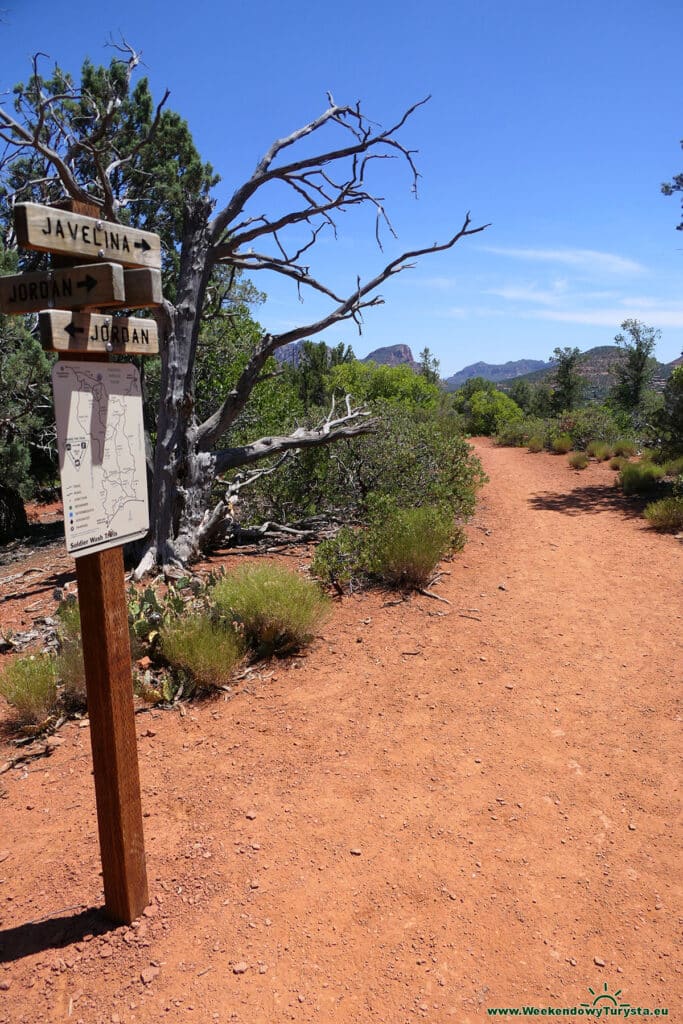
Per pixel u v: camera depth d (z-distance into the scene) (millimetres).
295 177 9336
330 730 4566
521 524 10977
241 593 5820
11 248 13883
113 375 2682
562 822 3631
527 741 4414
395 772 4090
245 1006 2572
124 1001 2602
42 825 3709
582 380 53281
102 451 2631
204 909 3047
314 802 3811
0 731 4816
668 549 8930
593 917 2996
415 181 9477
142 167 15883
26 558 11273
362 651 5797
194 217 8938
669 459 15844
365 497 10523
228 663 5188
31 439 14461
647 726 4555
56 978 2711
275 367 13125
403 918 2994
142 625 5566
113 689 2742
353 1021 2510
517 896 3119
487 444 29688
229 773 4094
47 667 5082
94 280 2459
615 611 6648
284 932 2916
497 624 6344
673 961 2764
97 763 2822
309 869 3293
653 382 33438
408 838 3508
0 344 12578
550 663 5523
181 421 8734
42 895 3174
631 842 3473
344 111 9383
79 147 8617
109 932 2926
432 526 7738
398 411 12008
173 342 8719
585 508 12344
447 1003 2580
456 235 9422
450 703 4898
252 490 11055
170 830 3592
